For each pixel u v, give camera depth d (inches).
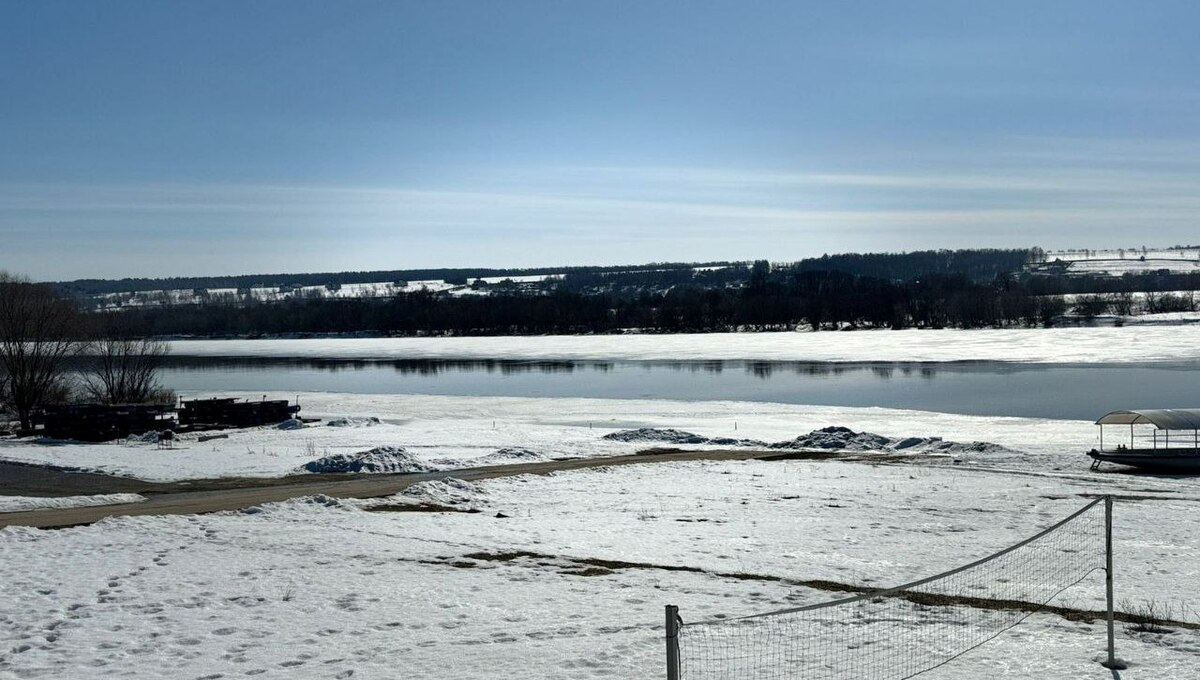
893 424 2139.5
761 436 1984.5
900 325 7209.6
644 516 979.9
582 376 3848.4
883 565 740.7
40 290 2844.5
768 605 610.2
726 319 7854.3
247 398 3036.4
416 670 476.1
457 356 5472.4
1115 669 473.1
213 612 579.2
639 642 522.6
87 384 2952.8
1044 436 1886.1
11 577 654.5
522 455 1556.3
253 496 1100.5
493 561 746.8
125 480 1295.5
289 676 467.8
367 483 1221.1
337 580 664.4
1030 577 690.8
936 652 501.7
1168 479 1270.9
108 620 559.5
